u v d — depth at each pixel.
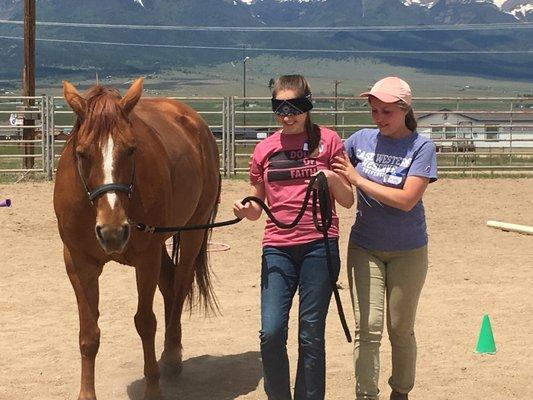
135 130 5.02
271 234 4.42
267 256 4.40
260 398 5.30
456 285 8.27
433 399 5.17
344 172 4.30
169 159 5.38
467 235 11.19
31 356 6.06
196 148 6.22
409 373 4.61
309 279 4.33
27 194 15.23
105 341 6.45
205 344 6.43
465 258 9.62
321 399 4.39
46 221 12.10
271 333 4.25
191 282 6.20
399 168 4.36
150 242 5.02
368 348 4.37
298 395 4.41
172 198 5.34
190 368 5.90
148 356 5.17
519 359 5.96
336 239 4.41
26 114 18.97
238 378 5.69
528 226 11.68
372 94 4.31
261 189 4.53
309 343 4.33
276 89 4.35
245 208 4.46
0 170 18.23
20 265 9.17
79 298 4.93
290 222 4.36
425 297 7.79
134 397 5.33
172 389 5.51
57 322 6.96
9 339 6.46
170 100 6.58
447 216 12.88
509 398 5.20
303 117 4.39
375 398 4.39
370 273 4.42
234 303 7.60
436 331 6.66
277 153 4.42
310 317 4.33
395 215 4.39
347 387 5.40
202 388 5.52
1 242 10.48
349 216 12.91
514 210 13.58
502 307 7.42
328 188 4.27
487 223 11.73
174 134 5.84
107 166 4.36
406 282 4.44
